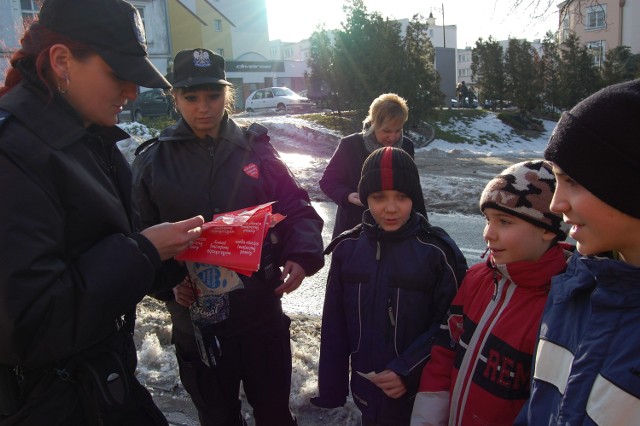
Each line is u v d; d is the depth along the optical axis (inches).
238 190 93.6
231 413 98.2
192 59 89.9
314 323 172.4
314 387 123.8
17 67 61.6
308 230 96.7
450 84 1317.7
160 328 156.9
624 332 47.3
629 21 1422.2
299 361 136.3
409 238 86.9
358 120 768.3
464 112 965.8
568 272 57.6
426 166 538.6
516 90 1010.7
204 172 93.5
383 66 756.0
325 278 220.8
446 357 80.0
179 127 94.5
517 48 1024.2
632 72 1089.4
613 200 46.1
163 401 123.6
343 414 117.3
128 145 471.5
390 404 86.0
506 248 69.7
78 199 58.1
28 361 54.1
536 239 69.1
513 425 62.4
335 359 92.4
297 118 823.7
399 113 139.6
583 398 48.4
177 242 65.2
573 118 48.6
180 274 86.2
